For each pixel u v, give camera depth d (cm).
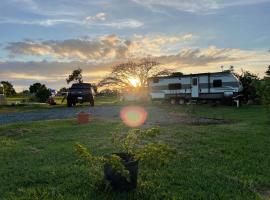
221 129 1338
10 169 721
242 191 588
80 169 707
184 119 1869
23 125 1463
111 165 552
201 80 3378
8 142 1073
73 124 1558
